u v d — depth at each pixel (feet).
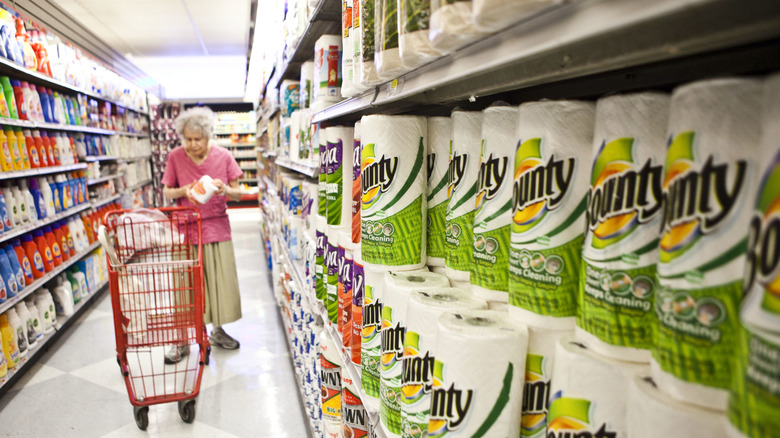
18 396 9.86
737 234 1.39
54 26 17.66
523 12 1.62
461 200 3.14
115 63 26.03
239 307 11.87
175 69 37.93
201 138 10.59
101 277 16.94
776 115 1.20
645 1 1.18
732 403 1.29
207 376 10.72
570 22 1.45
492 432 2.36
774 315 1.14
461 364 2.33
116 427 8.75
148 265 8.32
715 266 1.43
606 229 1.89
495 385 2.32
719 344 1.45
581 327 2.05
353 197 4.23
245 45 30.12
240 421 8.92
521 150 2.29
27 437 8.45
